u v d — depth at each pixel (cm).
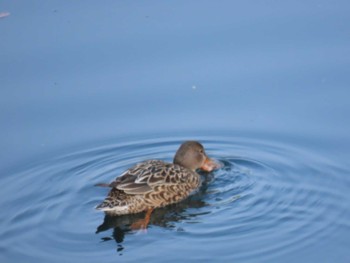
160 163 1759
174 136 1942
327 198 1631
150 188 1667
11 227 1572
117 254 1455
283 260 1411
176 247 1468
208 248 1458
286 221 1545
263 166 1808
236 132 1941
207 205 1655
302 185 1698
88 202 1675
